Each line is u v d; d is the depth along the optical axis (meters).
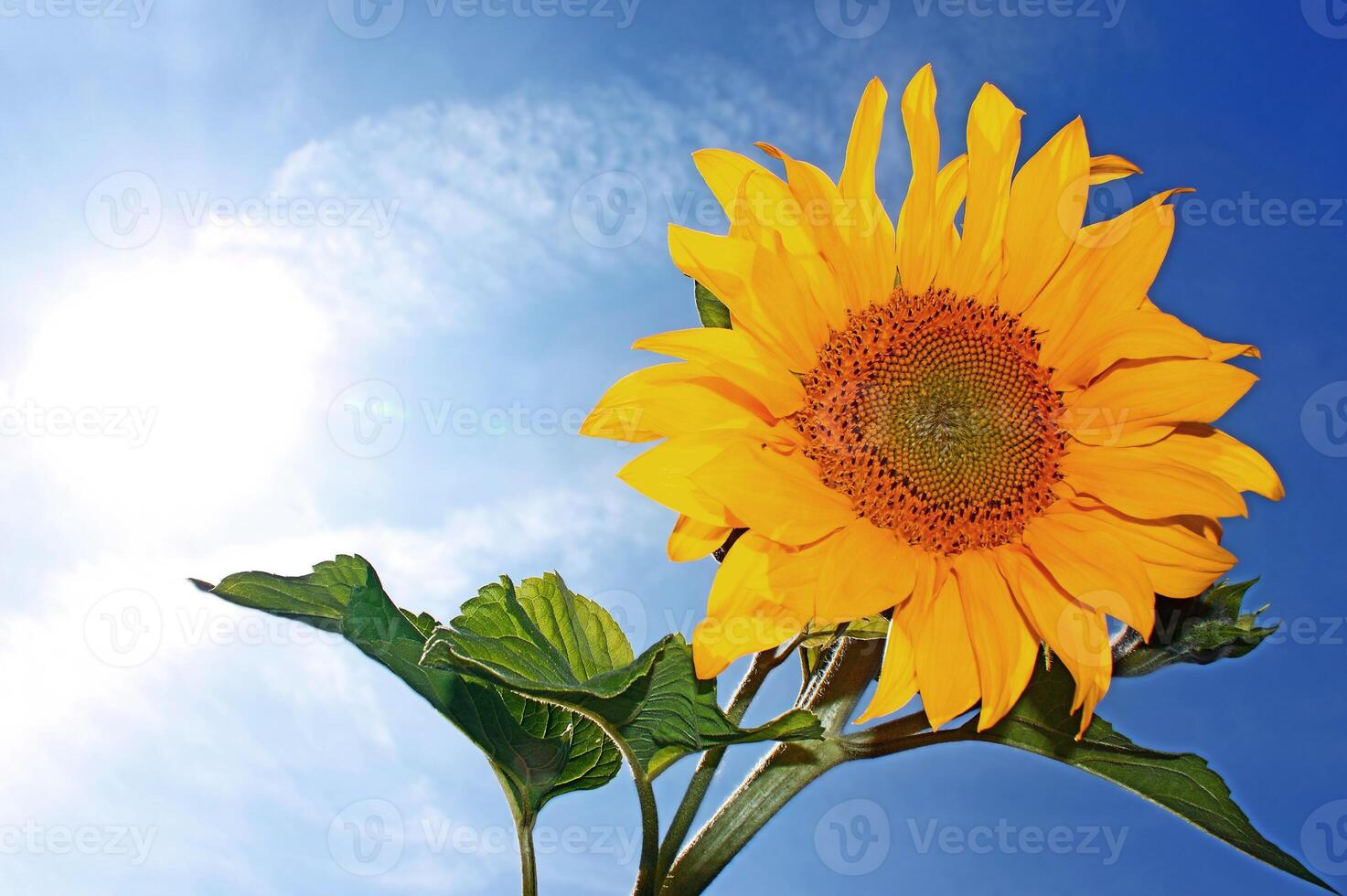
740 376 0.47
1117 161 0.51
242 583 0.46
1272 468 0.48
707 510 0.46
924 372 0.49
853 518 0.48
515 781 0.50
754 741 0.45
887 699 0.45
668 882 0.48
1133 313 0.49
